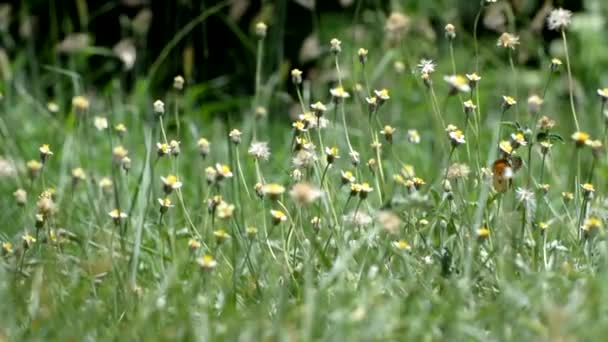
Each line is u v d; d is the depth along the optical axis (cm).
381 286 602
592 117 1284
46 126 1203
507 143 686
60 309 589
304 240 675
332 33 1450
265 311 583
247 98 1357
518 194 693
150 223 766
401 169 820
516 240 675
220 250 694
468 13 1487
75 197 888
